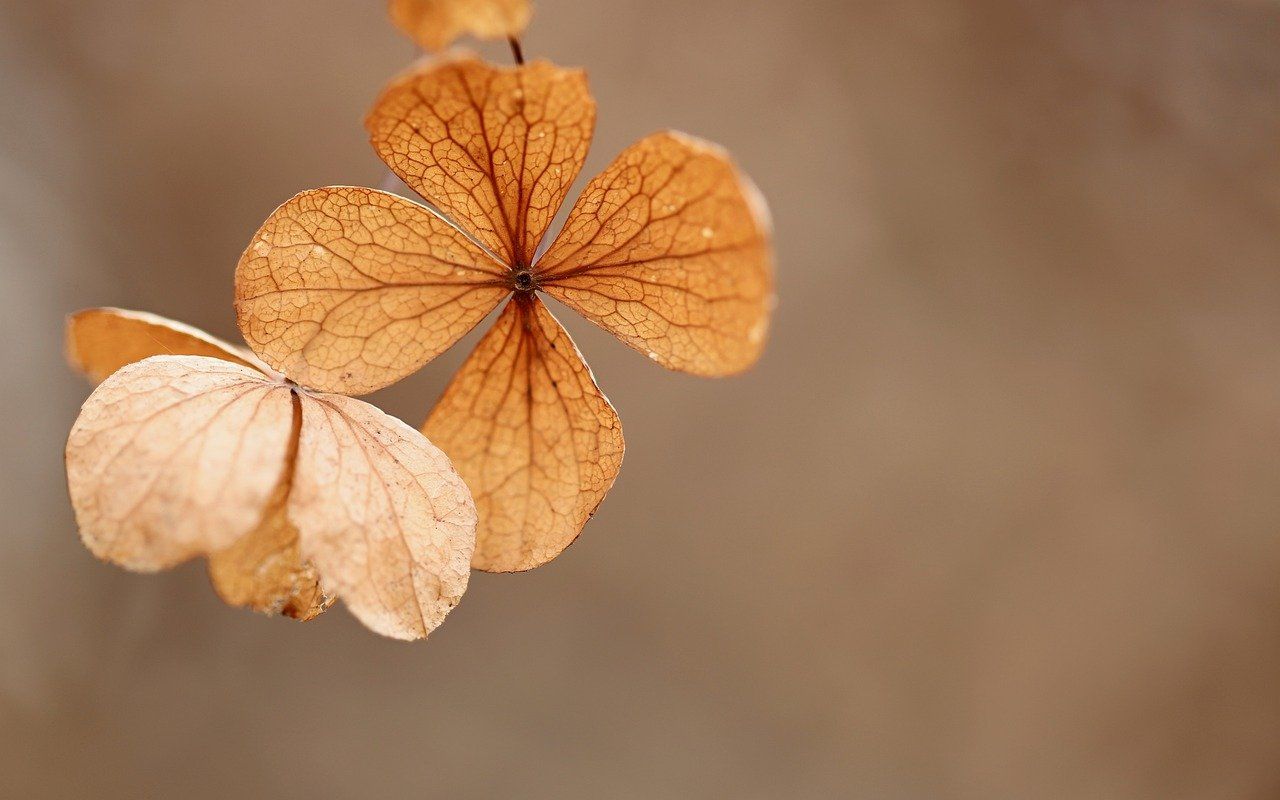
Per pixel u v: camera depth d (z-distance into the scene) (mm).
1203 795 559
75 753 475
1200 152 598
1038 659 566
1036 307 583
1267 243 589
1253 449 572
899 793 559
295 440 228
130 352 242
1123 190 593
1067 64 601
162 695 499
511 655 554
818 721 564
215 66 533
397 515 228
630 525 561
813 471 568
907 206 584
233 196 531
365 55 543
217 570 229
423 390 511
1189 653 563
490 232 232
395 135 227
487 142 228
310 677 527
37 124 516
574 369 234
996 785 561
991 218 588
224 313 522
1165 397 579
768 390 565
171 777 491
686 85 574
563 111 226
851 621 568
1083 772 564
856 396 570
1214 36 605
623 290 230
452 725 538
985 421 574
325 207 229
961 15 594
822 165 582
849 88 588
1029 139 595
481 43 382
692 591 567
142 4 531
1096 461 573
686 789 546
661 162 224
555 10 560
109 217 521
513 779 534
